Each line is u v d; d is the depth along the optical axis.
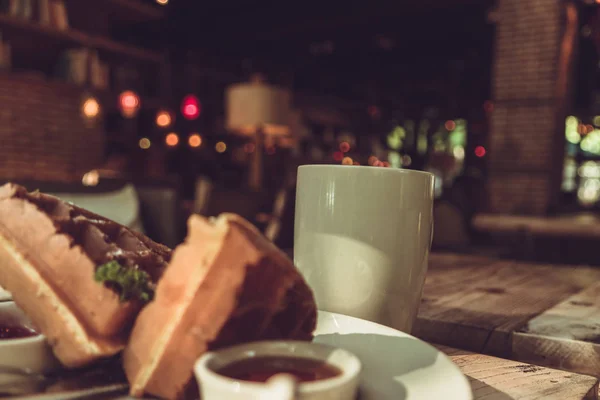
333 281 0.63
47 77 5.08
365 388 0.43
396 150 15.95
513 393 0.51
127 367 0.44
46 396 0.43
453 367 0.44
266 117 5.43
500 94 6.22
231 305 0.41
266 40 10.44
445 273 1.31
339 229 0.62
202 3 8.95
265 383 0.38
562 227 4.24
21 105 4.59
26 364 0.46
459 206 4.86
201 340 0.41
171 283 0.42
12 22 4.09
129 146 6.73
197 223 0.41
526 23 6.02
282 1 9.06
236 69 11.41
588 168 11.18
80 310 0.44
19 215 0.47
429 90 14.27
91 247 0.48
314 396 0.34
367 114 14.61
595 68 9.02
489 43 10.96
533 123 5.99
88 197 2.97
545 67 5.90
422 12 8.66
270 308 0.44
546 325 0.76
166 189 3.23
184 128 9.16
